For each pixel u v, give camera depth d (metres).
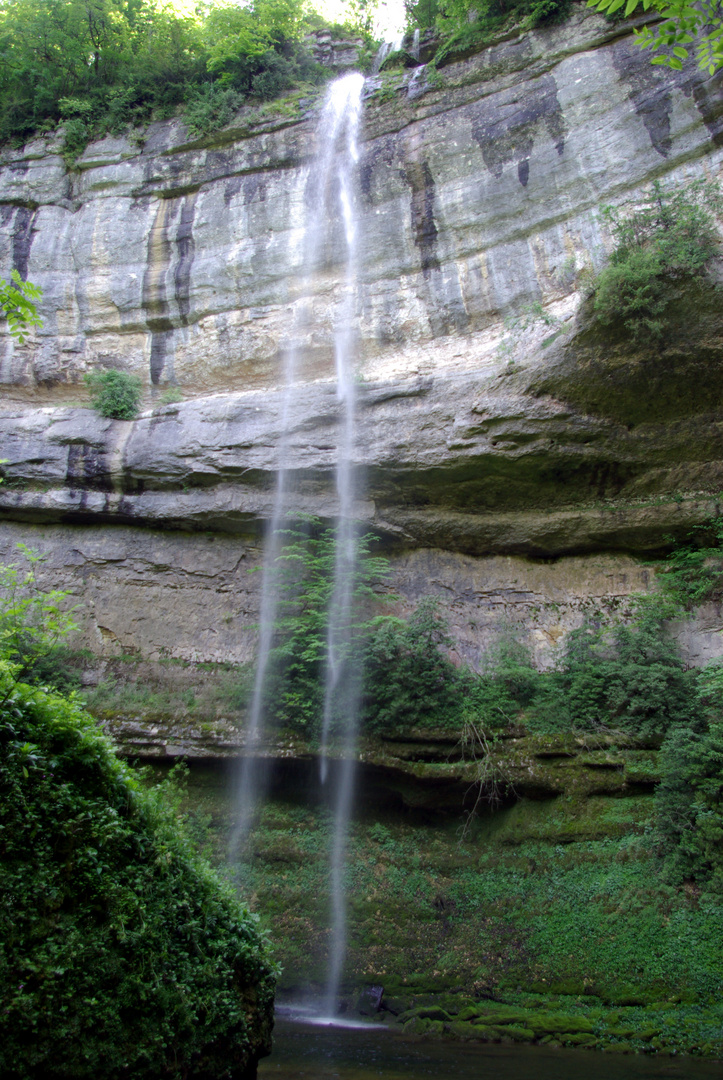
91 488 15.98
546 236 15.23
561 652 14.03
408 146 17.25
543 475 14.22
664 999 8.78
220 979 5.58
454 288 16.09
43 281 18.33
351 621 14.42
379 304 16.77
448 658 14.06
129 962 4.77
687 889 9.79
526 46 16.33
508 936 10.41
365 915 11.33
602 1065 7.46
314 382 15.95
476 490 14.73
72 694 5.56
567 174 15.10
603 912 10.09
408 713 13.27
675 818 10.39
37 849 4.57
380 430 14.98
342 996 10.21
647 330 12.41
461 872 11.87
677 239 12.01
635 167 14.23
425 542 15.59
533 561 15.29
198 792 13.36
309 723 13.40
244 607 15.62
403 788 13.16
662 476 13.80
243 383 17.36
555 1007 9.16
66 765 5.05
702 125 13.60
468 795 12.82
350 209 17.48
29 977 4.20
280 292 17.48
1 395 17.62
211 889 6.12
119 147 19.36
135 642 15.45
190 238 18.28
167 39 20.81
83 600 15.59
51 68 20.45
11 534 15.96
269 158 18.41
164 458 15.69
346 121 18.17
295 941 11.05
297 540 15.75
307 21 22.14
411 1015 9.38
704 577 13.45
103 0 20.70
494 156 16.09
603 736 12.12
